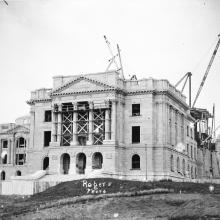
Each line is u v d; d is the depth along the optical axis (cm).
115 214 6619
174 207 6938
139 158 12219
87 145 12175
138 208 7006
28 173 13325
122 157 12194
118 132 12200
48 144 13275
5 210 7562
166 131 12331
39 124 13388
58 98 12719
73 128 12456
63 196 8606
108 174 11544
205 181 10838
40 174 11925
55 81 12850
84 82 12488
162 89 12306
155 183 9350
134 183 9400
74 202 7569
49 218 6738
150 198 7519
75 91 12488
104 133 12275
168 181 10125
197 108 17888
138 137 12419
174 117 13250
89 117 12331
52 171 12412
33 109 13762
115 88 12056
